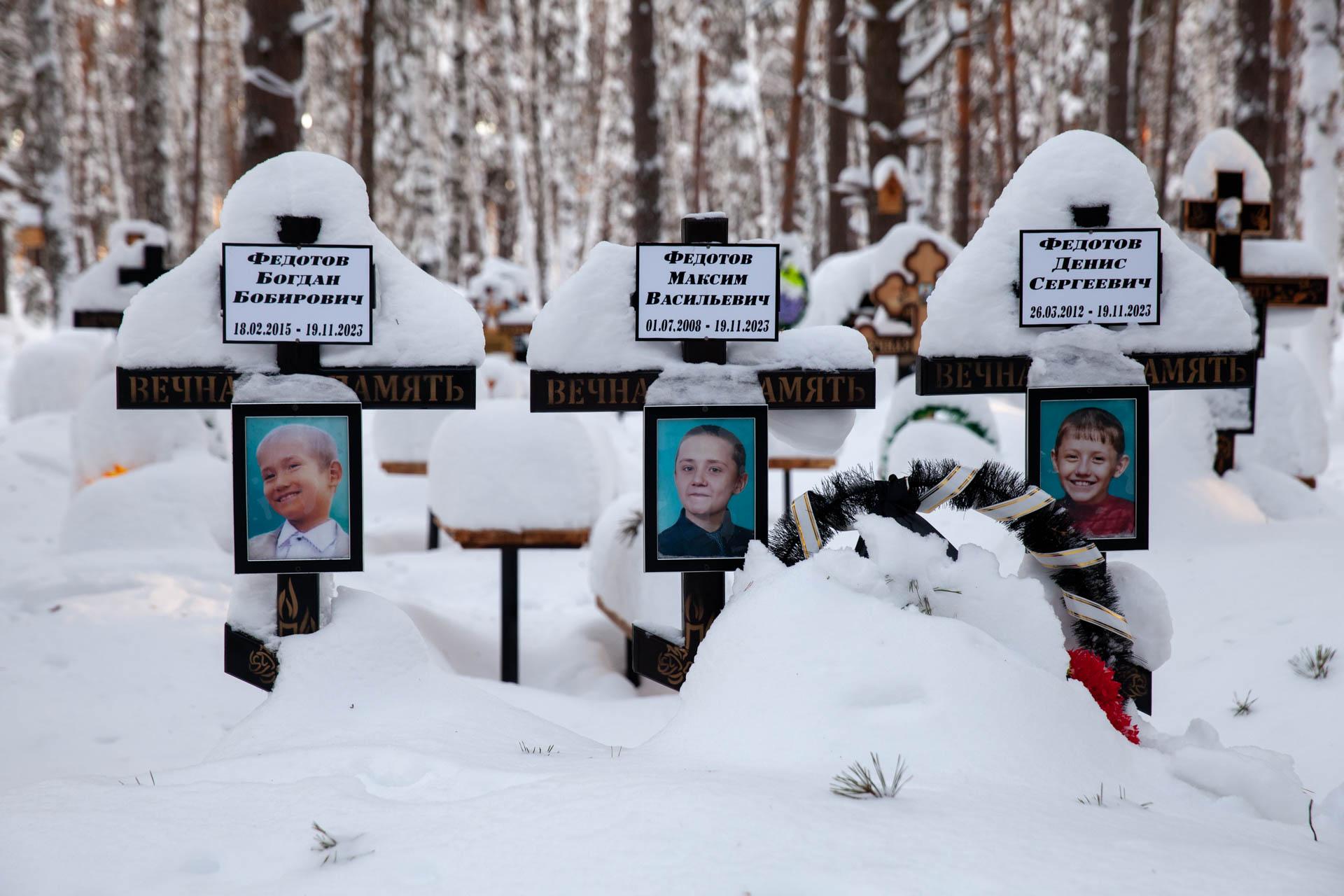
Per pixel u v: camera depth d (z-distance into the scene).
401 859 2.61
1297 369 8.34
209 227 42.22
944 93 35.53
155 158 22.50
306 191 4.46
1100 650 4.19
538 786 3.03
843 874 2.34
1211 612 5.80
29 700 5.40
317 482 4.44
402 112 27.73
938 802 2.82
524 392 10.19
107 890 2.58
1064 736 3.34
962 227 23.02
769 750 3.30
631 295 4.48
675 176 41.28
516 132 35.00
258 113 9.80
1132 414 4.46
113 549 8.03
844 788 2.88
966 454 8.36
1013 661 3.47
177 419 8.94
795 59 20.47
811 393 4.52
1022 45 37.25
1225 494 7.37
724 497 4.45
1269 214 7.18
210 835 2.84
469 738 3.93
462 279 29.52
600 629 7.78
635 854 2.47
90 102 36.91
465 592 9.22
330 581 4.68
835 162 20.61
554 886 2.36
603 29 43.66
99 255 37.72
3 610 6.71
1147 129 35.00
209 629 6.50
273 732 4.14
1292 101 20.39
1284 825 3.21
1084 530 4.46
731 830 2.55
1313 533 6.81
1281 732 4.49
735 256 4.43
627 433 16.34
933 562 3.72
